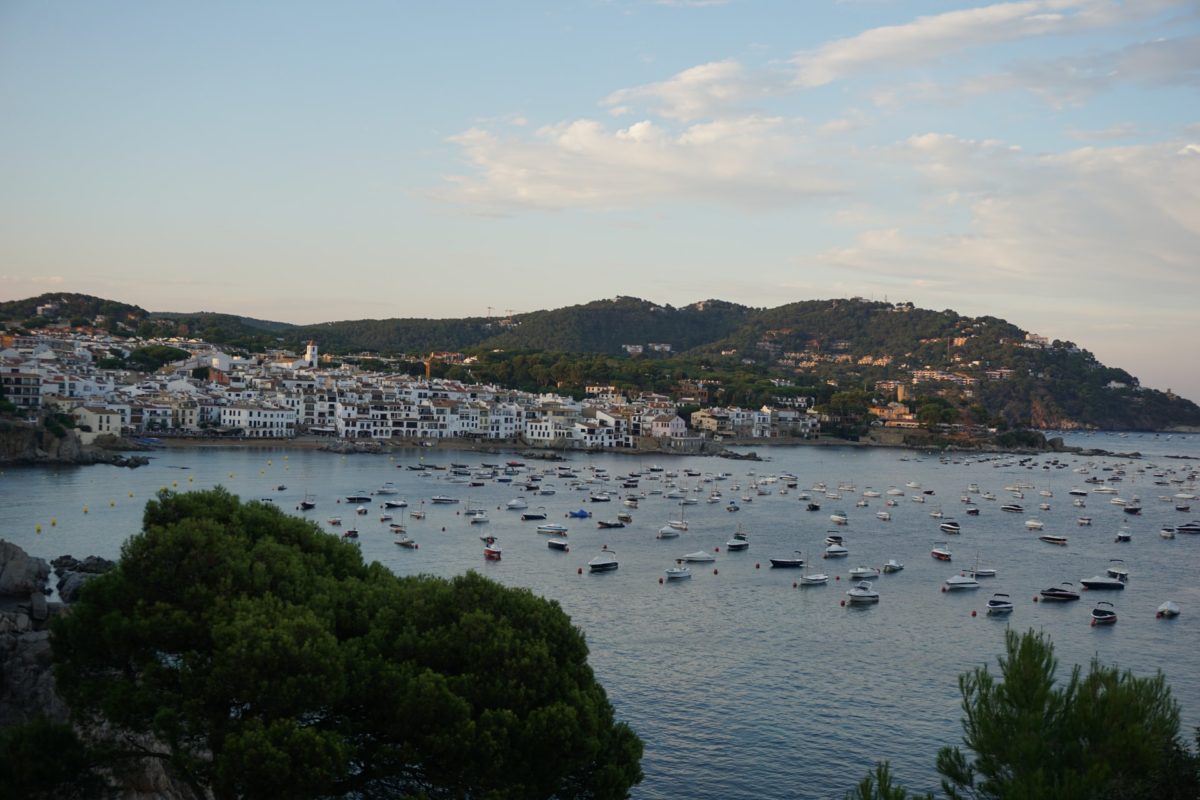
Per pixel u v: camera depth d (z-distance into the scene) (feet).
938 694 334.65
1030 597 490.08
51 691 229.86
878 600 471.62
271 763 143.23
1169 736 132.36
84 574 400.88
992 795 135.33
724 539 640.99
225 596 167.43
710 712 313.94
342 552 218.59
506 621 182.91
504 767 159.43
